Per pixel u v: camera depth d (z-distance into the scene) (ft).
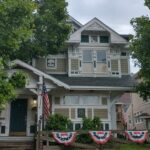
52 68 85.30
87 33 86.94
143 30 68.69
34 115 77.51
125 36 89.76
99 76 85.05
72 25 84.64
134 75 100.27
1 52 49.80
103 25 86.22
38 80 71.05
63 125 68.18
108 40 87.61
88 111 78.59
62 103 78.33
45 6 77.00
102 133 61.05
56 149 61.62
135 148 62.85
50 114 73.10
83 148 62.49
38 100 69.26
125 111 150.20
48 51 77.20
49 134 61.36
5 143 63.52
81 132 60.90
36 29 74.59
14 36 48.14
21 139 68.49
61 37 76.18
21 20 48.60
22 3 47.39
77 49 85.97
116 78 84.84
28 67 70.13
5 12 46.32
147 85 73.10
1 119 75.97
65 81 79.00
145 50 69.05
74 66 84.89
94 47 86.74
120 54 87.81
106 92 79.87
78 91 78.89
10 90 46.19
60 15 76.89
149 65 67.92
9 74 66.49
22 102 78.28
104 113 79.05
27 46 73.15
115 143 64.49
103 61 86.38
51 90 76.02
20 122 77.05
